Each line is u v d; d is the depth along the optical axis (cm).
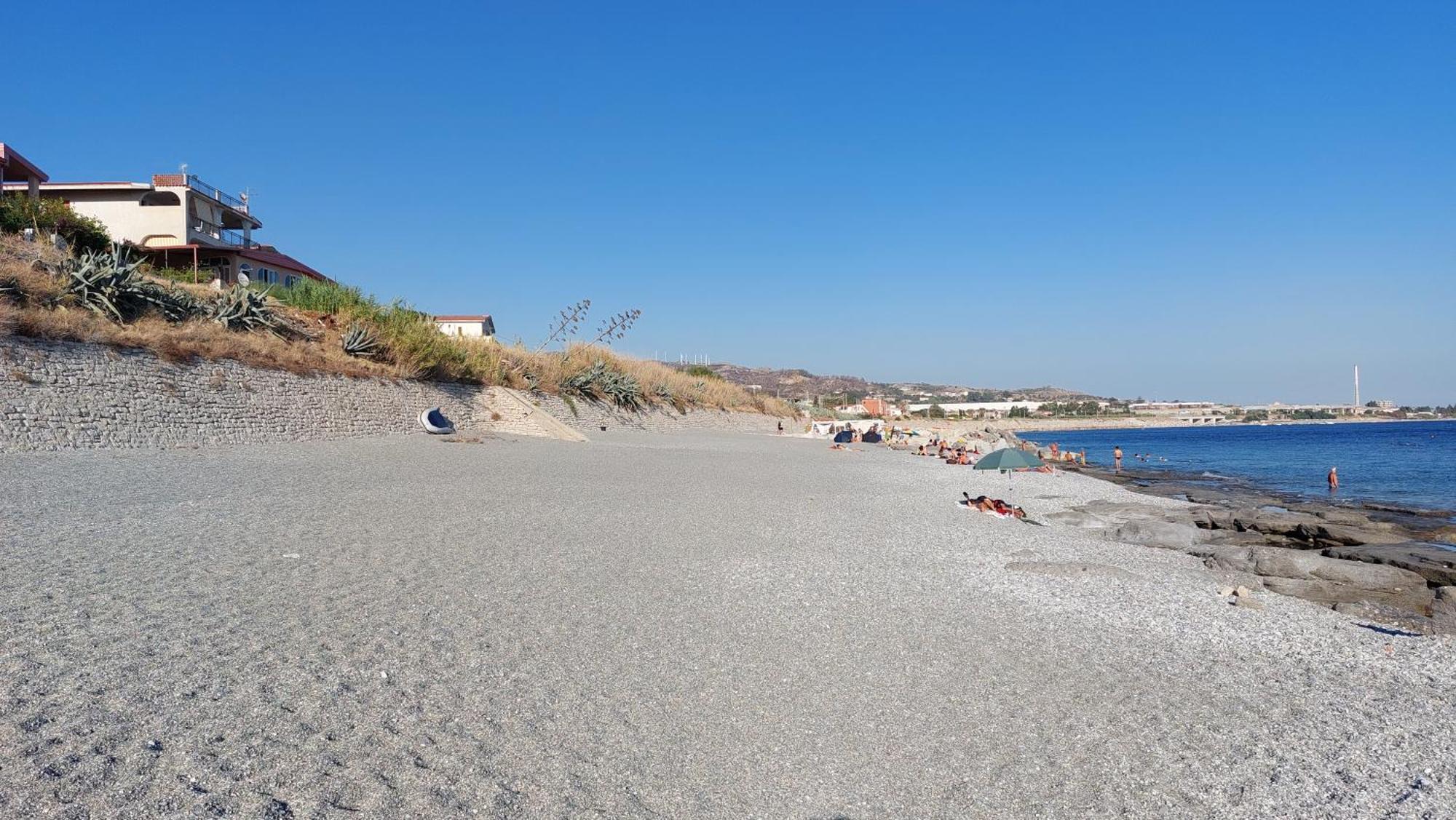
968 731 630
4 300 1972
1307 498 2972
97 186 4647
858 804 511
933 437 6875
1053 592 1127
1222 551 1498
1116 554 1509
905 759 577
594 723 590
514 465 2431
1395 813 531
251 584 853
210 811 418
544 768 516
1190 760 599
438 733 543
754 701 662
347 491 1652
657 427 5250
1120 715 679
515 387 4031
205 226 4950
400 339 3409
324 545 1087
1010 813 511
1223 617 1025
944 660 797
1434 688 787
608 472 2400
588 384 4647
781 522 1636
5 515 1126
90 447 1955
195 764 463
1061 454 5816
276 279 5072
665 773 528
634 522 1514
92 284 2272
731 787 519
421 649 695
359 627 736
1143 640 906
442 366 3597
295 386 2714
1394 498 2995
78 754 456
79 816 399
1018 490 2781
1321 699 743
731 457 3425
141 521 1161
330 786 460
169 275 3553
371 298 3569
